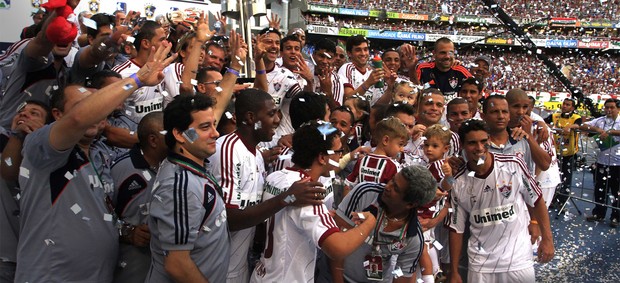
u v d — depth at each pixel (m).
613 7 30.89
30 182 2.19
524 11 30.67
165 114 2.18
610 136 7.50
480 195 3.34
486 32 29.86
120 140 2.82
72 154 2.24
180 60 4.12
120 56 4.11
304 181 2.31
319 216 2.29
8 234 2.66
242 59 2.98
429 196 2.54
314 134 2.49
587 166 9.26
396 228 2.70
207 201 2.13
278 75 4.17
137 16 4.38
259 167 2.71
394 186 2.56
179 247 2.02
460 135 3.37
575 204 7.82
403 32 30.00
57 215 2.18
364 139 4.41
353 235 2.26
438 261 3.71
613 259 5.44
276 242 2.44
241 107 2.64
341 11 28.55
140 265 2.46
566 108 9.71
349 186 3.28
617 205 7.05
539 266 5.19
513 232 3.38
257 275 2.55
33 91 3.00
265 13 5.06
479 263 3.39
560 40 30.36
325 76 4.49
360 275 2.77
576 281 4.79
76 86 2.50
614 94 27.11
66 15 2.64
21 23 5.56
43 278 2.17
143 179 2.49
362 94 4.72
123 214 2.49
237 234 2.65
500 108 3.75
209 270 2.17
